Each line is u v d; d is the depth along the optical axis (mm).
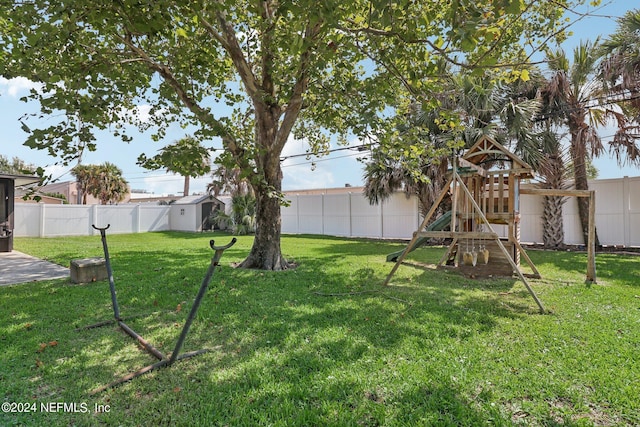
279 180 6625
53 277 5691
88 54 4312
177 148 4332
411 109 8383
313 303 4098
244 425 1811
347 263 6973
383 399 2025
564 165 9375
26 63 3617
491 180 5996
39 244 10680
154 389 2186
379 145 5812
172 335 3105
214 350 2770
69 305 3998
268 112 6133
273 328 3248
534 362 2488
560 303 4035
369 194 11734
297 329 3215
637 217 8938
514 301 4168
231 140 5516
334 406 1952
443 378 2246
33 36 3133
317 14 2740
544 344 2807
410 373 2320
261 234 6465
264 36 5152
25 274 5945
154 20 3354
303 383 2209
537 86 8859
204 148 4434
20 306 3949
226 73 6953
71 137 3504
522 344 2814
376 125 4902
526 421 1824
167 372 2402
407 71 4043
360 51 3979
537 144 8688
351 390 2117
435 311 3754
